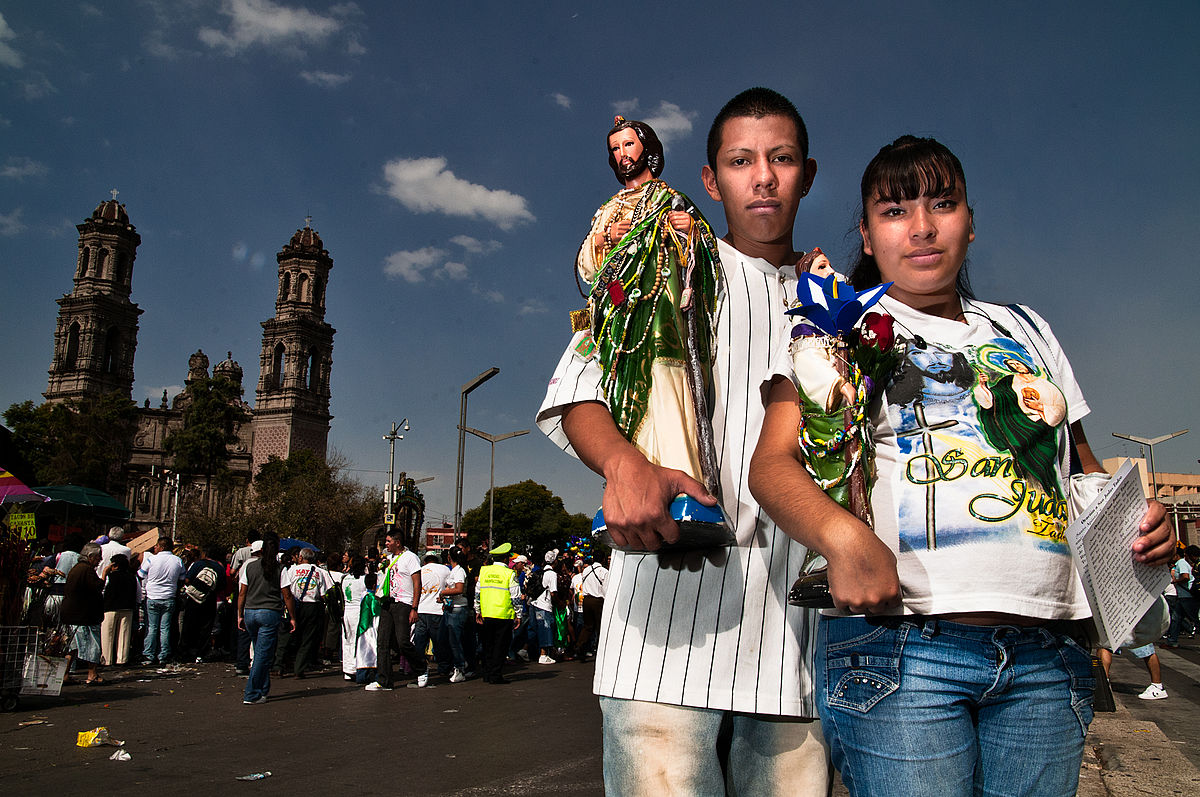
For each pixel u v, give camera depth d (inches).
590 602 601.0
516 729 286.5
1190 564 749.3
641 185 69.6
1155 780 166.9
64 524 679.7
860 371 50.3
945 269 57.9
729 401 59.3
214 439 2417.6
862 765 50.1
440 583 428.5
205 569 529.7
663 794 55.1
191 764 227.3
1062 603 50.6
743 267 63.4
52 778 209.8
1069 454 57.5
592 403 54.9
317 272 3127.5
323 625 505.0
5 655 311.9
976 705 49.9
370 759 234.4
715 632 56.4
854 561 43.5
